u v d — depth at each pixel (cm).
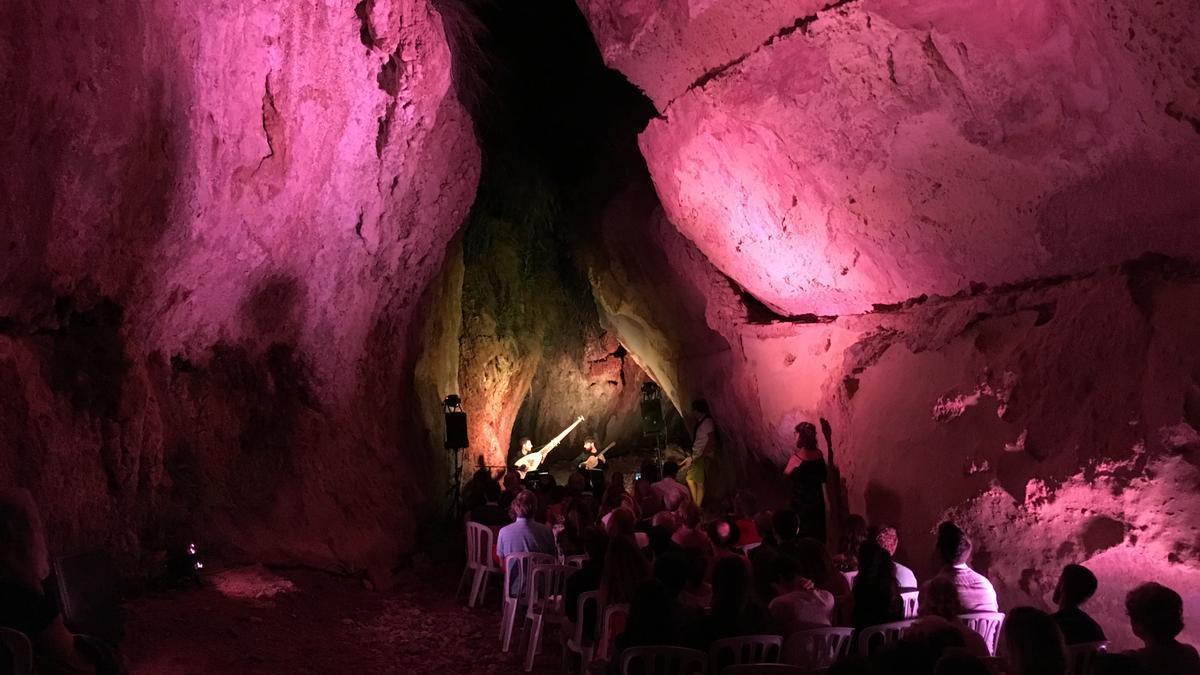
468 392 1526
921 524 641
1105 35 470
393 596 805
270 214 706
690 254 1126
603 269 1511
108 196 525
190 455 718
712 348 1260
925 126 598
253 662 563
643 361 1619
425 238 1004
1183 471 492
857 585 472
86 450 554
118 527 588
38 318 530
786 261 839
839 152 676
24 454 502
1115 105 496
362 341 947
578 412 1903
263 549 739
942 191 634
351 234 853
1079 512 540
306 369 849
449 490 1202
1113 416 522
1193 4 424
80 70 473
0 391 491
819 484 784
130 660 514
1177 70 454
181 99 568
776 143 720
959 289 689
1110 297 545
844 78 620
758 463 1120
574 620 568
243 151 651
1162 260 532
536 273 1705
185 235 612
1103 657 322
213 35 592
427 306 1156
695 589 498
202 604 625
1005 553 582
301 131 721
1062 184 557
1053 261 596
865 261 753
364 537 845
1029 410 571
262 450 792
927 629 342
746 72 700
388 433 1015
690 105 788
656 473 924
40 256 495
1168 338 505
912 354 702
